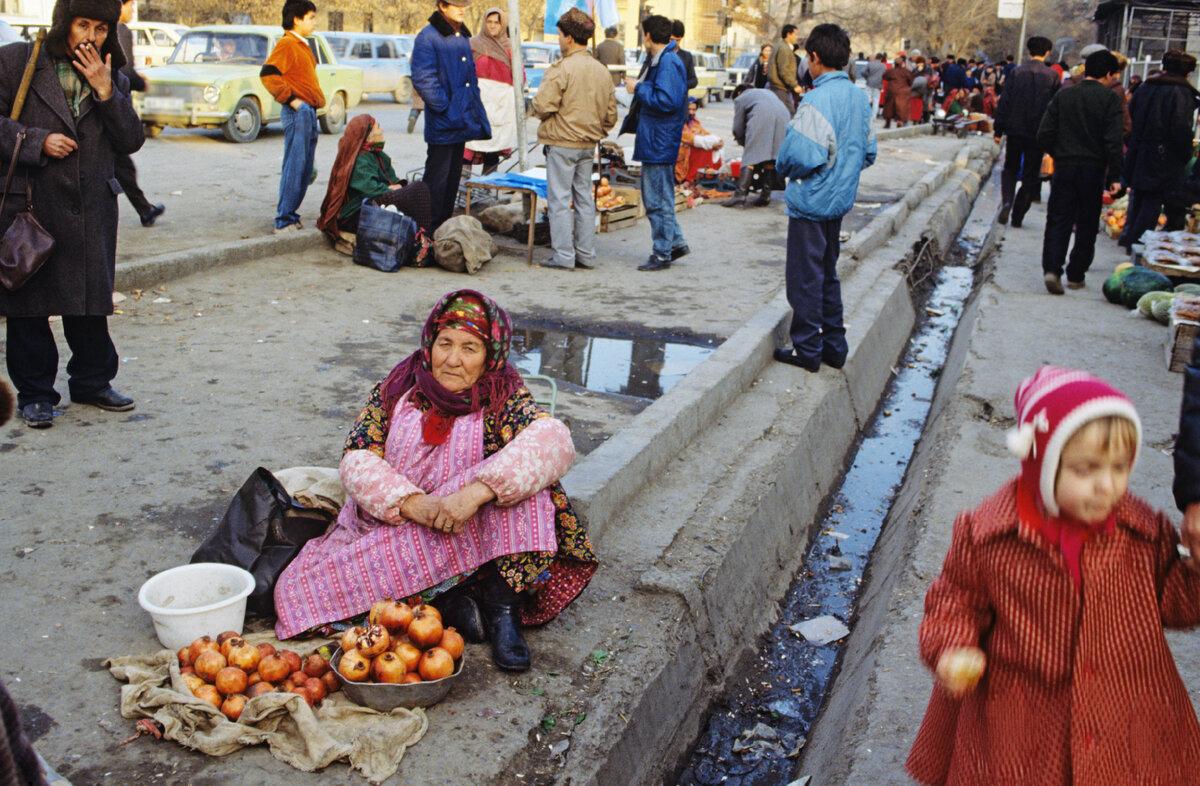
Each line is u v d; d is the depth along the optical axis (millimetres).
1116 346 7617
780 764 3934
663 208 9156
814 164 6316
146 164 13250
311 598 3443
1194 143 11422
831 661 4621
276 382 5867
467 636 3529
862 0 62062
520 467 3332
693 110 13906
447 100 9078
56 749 2887
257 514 3609
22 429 5000
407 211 9000
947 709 2486
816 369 6918
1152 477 5312
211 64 16875
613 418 5672
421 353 3607
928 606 2354
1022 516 2160
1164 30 29453
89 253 4871
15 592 3645
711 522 4715
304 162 9156
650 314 7867
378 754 2926
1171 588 2184
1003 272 10188
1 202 4688
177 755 2900
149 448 4883
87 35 4637
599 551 4293
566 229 9062
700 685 4023
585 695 3395
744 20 59781
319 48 18984
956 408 6379
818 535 5797
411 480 3525
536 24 46781
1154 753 2182
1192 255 9086
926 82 31953
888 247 11383
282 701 2949
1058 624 2160
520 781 2975
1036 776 2201
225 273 8164
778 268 9602
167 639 3293
